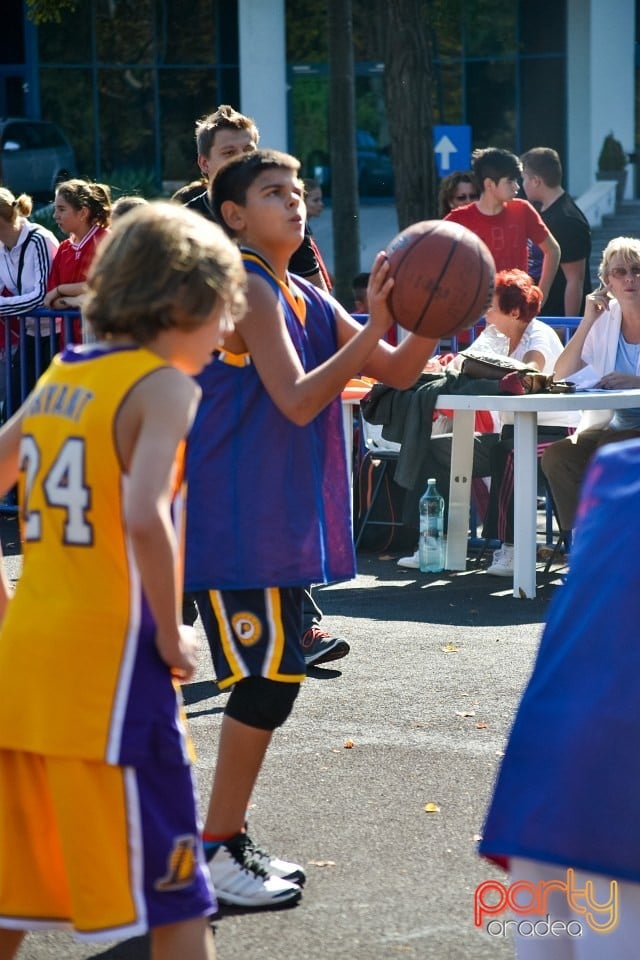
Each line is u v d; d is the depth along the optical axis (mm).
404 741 5723
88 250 10648
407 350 4488
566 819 2553
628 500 2715
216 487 4289
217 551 4254
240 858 4277
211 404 4312
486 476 9234
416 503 9273
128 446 3139
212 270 3240
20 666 3172
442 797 5121
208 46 35531
